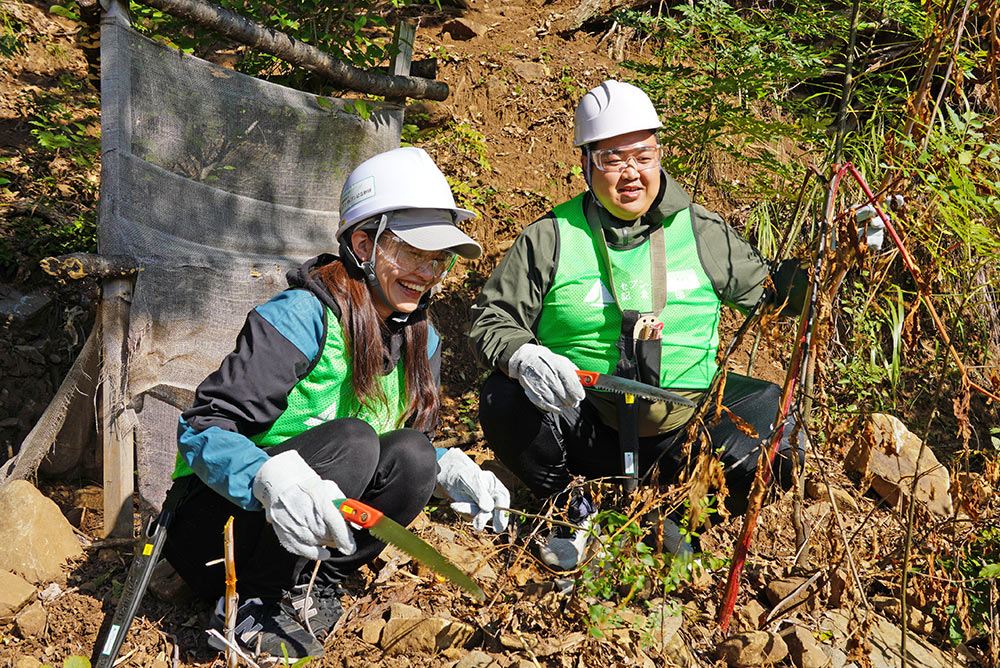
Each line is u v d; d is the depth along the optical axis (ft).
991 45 8.61
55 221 13.80
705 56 13.55
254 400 7.43
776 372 14.24
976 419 13.50
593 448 9.99
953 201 7.73
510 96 18.11
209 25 10.09
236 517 7.80
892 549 10.37
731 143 14.10
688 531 9.09
